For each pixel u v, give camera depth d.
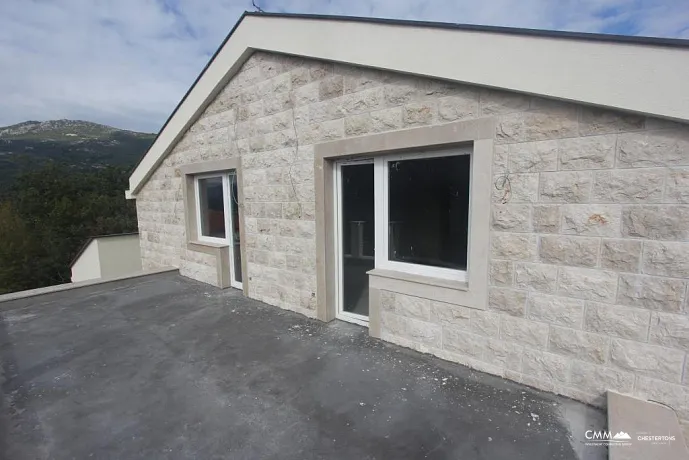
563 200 2.45
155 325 4.29
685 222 2.07
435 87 2.94
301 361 3.23
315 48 3.64
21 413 2.56
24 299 5.18
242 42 4.50
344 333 3.85
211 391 2.80
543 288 2.58
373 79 3.33
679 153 2.05
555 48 2.26
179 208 6.70
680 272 2.10
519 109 2.55
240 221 5.17
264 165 4.67
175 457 2.09
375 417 2.41
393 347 3.45
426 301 3.21
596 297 2.39
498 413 2.41
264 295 5.00
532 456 2.02
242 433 2.29
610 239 2.30
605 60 2.10
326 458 2.05
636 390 2.30
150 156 7.08
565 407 2.46
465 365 3.04
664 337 2.19
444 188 3.15
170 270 6.94
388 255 3.63
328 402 2.60
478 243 2.83
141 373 3.12
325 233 4.02
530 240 2.60
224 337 3.85
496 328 2.83
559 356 2.57
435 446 2.12
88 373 3.14
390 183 3.51
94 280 6.10
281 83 4.25
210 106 5.46
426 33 2.81
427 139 3.00
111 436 2.29
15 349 3.66
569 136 2.38
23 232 27.67
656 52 1.95
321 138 3.88
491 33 2.49
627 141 2.19
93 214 32.81
